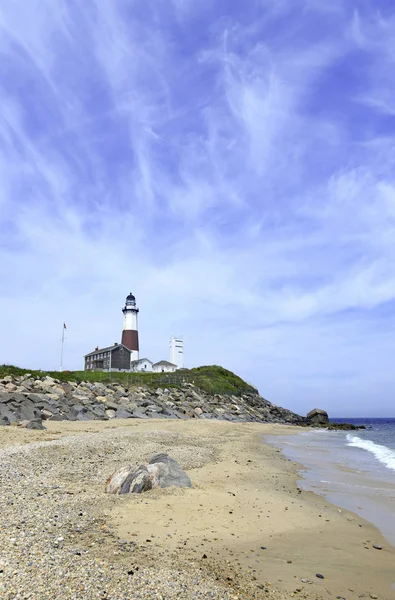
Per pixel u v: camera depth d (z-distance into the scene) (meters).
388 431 68.81
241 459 23.91
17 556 7.50
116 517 10.95
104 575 7.17
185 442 28.03
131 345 102.75
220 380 91.88
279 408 93.94
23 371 54.81
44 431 26.78
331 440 42.66
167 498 13.18
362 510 13.86
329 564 9.11
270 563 8.98
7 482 13.40
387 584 8.22
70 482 14.39
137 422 39.22
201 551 9.30
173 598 6.66
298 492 16.17
